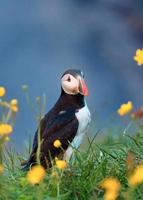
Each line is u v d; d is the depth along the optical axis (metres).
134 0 29.95
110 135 9.46
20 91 28.55
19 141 25.16
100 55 29.58
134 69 29.33
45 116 7.28
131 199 6.05
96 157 6.89
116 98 28.89
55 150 7.05
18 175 6.81
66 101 7.18
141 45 29.72
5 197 6.14
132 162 6.40
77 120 7.12
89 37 29.77
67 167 6.71
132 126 8.86
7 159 7.07
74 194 6.41
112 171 6.66
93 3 30.03
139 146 7.06
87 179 6.53
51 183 6.40
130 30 29.81
